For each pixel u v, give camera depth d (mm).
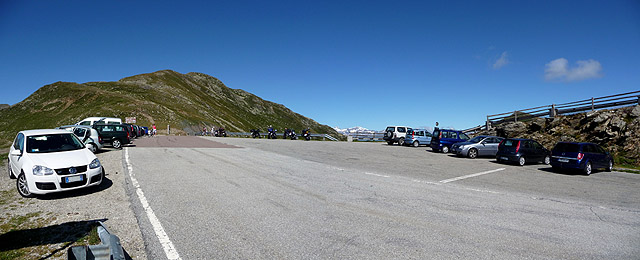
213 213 5605
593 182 10453
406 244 4383
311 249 4152
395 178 9766
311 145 24875
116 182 8180
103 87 102000
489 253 4141
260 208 5961
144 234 4578
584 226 5418
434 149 21062
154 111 78500
